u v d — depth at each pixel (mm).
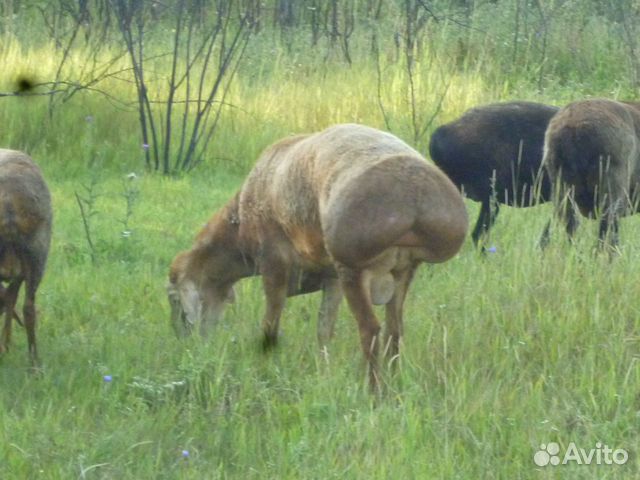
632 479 14859
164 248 26469
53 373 18422
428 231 16312
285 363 18438
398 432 15570
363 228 16188
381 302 17125
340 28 49500
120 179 33156
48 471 14836
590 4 53219
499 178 26844
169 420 16391
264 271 19125
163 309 22000
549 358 18078
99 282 23375
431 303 20578
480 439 15750
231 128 37500
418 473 14570
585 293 19531
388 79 40656
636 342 18281
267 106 38750
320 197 17047
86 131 35344
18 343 20156
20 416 16922
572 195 23625
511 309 19312
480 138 26781
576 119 23750
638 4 50719
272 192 18562
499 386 16922
